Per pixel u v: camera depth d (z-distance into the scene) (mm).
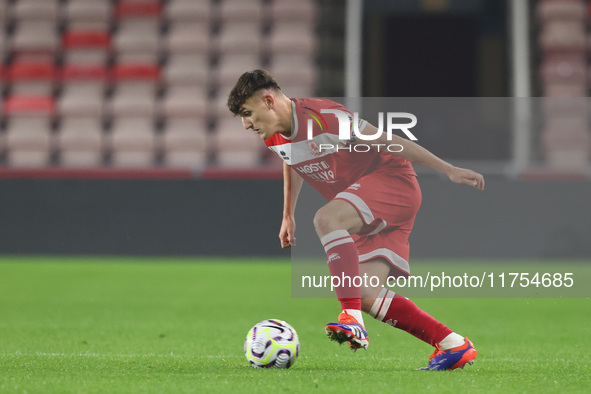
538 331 21391
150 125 52125
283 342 13789
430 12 60562
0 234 42812
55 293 30203
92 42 54656
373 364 14859
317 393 11227
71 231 42812
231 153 50719
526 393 11516
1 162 51406
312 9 55250
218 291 31250
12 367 13984
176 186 42531
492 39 60031
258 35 54719
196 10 55250
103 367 13977
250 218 42500
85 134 51656
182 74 53438
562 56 54719
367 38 63844
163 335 19578
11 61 54250
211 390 11445
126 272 37156
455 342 13617
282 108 13891
